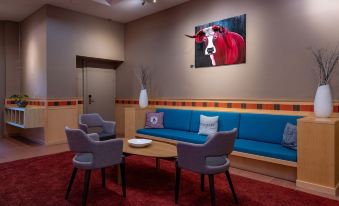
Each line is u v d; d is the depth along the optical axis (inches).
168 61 213.0
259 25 155.3
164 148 122.3
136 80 245.4
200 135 163.3
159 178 128.0
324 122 108.6
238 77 165.8
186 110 189.8
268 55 151.9
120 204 98.2
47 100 204.2
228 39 169.3
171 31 209.9
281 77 146.9
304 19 137.9
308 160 113.0
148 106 225.0
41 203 98.9
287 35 144.2
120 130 264.5
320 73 132.0
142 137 188.9
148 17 231.3
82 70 245.6
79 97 238.5
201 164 91.0
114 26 250.8
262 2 153.7
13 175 131.7
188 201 101.1
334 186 107.0
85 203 94.0
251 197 105.0
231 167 147.0
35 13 219.1
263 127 145.4
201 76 187.5
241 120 156.6
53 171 138.6
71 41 218.8
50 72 205.6
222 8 173.2
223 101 174.1
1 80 243.6
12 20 245.0
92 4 204.8
